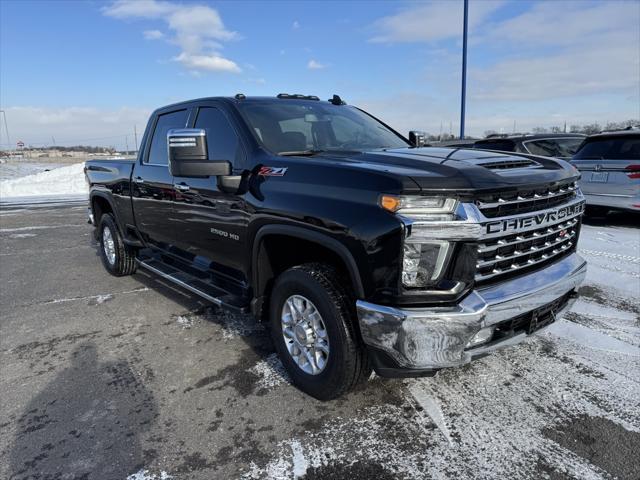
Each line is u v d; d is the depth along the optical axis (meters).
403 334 2.19
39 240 8.21
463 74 13.57
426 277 2.21
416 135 4.08
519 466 2.21
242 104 3.53
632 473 2.14
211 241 3.54
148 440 2.47
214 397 2.88
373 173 2.34
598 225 7.82
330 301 2.53
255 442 2.44
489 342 2.42
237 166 3.23
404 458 2.29
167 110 4.43
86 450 2.40
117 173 5.11
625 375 2.98
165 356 3.46
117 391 2.97
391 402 2.77
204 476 2.20
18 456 2.36
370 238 2.24
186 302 4.68
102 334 3.90
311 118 3.69
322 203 2.49
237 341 3.70
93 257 6.84
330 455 2.32
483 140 9.20
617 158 7.26
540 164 2.89
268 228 2.83
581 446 2.33
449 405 2.71
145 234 4.78
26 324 4.17
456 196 2.19
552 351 3.33
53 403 2.85
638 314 3.96
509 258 2.45
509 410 2.65
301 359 2.88
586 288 4.63
